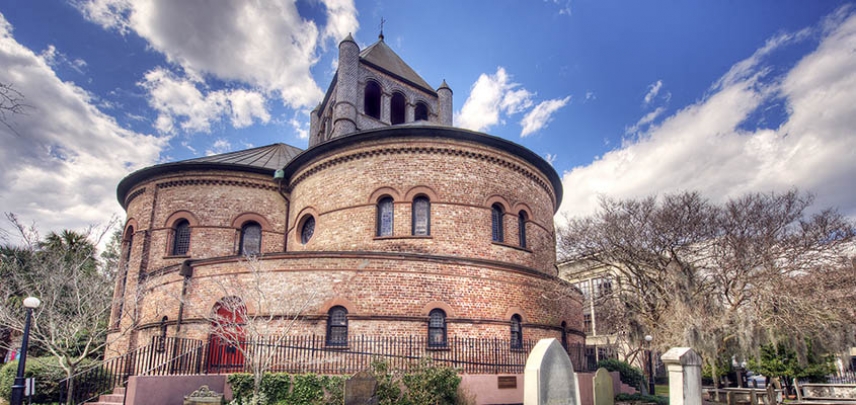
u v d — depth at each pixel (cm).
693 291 1730
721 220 1748
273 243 2336
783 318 1524
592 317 3475
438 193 1945
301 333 1581
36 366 1616
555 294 1959
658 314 1805
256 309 1630
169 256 2245
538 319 1881
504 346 1703
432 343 1645
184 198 2348
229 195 2362
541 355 1184
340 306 1619
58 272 1938
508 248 1992
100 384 1565
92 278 1928
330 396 1315
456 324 1669
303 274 1656
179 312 1759
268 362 1355
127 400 1180
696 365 1262
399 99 3139
